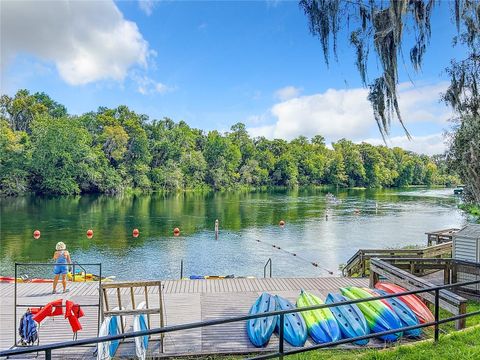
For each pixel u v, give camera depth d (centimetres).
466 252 938
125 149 7000
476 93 981
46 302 838
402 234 2842
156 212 4056
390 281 893
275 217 3741
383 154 10494
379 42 719
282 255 2194
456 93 1006
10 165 5475
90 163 6028
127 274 1811
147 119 8275
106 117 7412
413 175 10819
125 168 6862
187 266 1955
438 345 487
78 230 2895
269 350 600
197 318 752
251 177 8819
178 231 2769
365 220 3541
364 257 1233
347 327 641
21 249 2238
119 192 6412
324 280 1057
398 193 7662
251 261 2059
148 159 7325
